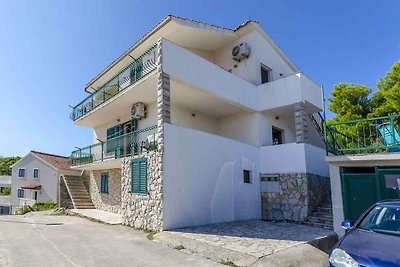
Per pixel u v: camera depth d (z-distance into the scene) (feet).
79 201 56.85
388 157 26.61
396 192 26.99
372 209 17.46
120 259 20.27
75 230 32.40
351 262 12.25
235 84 42.80
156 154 31.63
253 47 48.01
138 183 34.58
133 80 40.19
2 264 18.54
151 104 43.37
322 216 37.04
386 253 12.17
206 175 34.73
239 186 39.42
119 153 43.91
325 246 27.17
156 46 34.04
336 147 31.65
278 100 44.42
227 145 38.70
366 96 72.38
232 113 47.88
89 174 61.98
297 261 20.89
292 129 54.54
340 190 30.19
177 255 21.71
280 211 40.60
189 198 32.19
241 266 19.44
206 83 37.78
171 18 39.37
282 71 55.42
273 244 24.21
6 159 181.16
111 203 51.26
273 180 42.27
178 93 38.24
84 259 20.06
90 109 50.88
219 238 25.93
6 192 127.75
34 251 22.03
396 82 63.00
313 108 47.26
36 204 82.84
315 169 42.34
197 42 48.83
